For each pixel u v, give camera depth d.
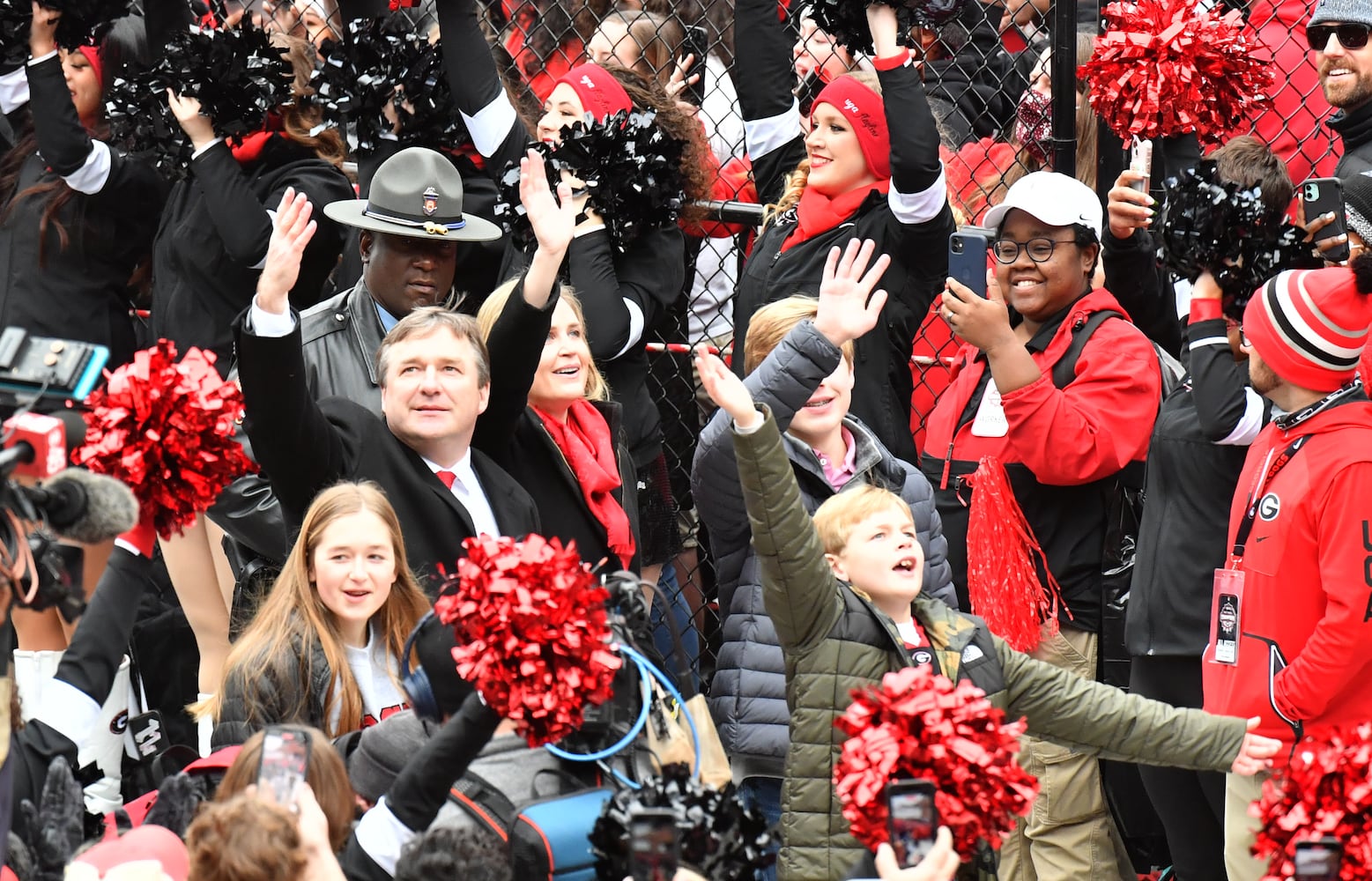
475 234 11.63
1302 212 11.02
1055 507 11.73
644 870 7.19
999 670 9.52
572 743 8.17
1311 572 9.91
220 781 8.12
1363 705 9.91
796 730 9.38
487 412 10.88
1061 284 11.94
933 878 7.01
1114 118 12.07
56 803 7.61
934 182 12.06
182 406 8.00
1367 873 7.48
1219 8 12.19
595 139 11.95
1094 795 11.56
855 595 9.55
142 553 8.41
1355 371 9.99
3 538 6.71
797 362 10.16
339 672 9.28
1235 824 10.37
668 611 9.64
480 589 7.30
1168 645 11.16
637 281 12.25
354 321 11.45
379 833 7.70
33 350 6.88
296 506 10.06
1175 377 12.30
